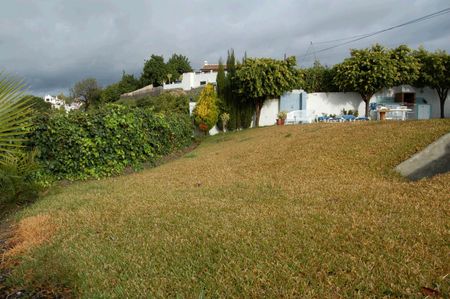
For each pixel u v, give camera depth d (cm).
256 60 2056
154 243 377
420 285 256
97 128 929
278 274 290
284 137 1234
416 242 329
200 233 398
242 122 2225
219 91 2216
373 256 306
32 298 291
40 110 849
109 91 4938
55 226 469
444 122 891
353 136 955
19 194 586
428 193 482
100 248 376
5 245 424
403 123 995
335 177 669
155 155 1198
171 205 530
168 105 2427
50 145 829
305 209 464
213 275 300
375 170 690
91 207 561
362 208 448
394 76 2016
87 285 300
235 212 474
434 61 2069
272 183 655
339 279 275
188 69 7188
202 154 1274
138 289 283
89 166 911
